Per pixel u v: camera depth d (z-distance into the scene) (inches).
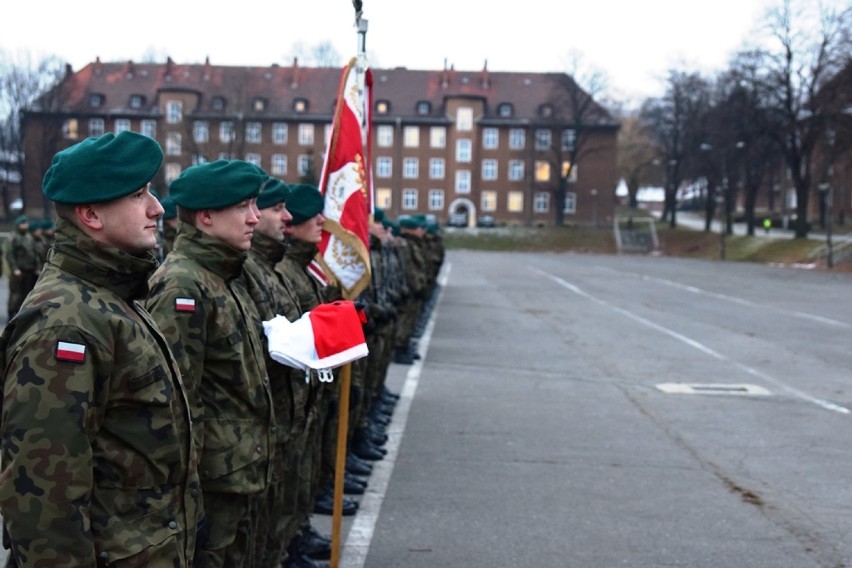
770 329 653.9
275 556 165.5
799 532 211.8
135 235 96.7
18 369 86.2
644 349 543.8
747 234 2283.5
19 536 84.7
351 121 215.9
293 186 195.9
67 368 86.4
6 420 85.9
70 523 85.1
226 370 127.1
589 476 258.1
